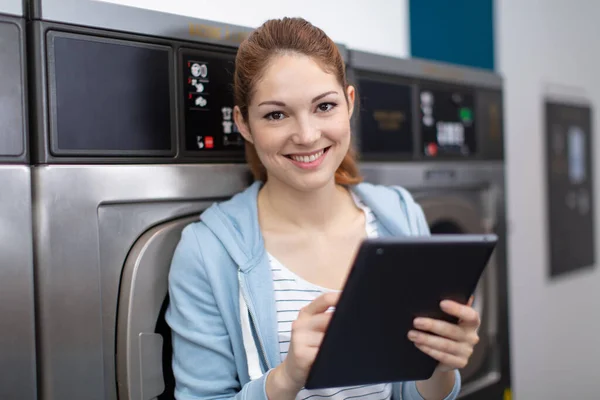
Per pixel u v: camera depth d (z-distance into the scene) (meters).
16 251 0.93
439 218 1.63
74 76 0.98
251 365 1.00
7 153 0.92
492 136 1.84
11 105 0.92
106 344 1.04
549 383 2.59
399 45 1.94
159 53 1.09
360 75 1.46
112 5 1.02
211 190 1.17
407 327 0.85
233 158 1.22
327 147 1.01
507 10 2.37
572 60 2.73
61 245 0.97
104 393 1.03
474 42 2.26
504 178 1.88
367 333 0.82
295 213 1.08
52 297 0.96
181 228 1.13
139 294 1.05
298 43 0.97
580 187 2.74
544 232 2.56
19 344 0.93
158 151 1.10
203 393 1.00
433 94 1.66
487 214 1.83
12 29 0.92
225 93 1.20
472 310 0.86
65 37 0.97
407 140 1.59
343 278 1.08
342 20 1.72
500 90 1.88
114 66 1.03
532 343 2.50
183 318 1.02
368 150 1.48
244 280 1.01
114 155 1.03
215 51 1.18
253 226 1.06
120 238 1.05
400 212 1.19
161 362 1.09
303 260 1.06
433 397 1.08
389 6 1.89
